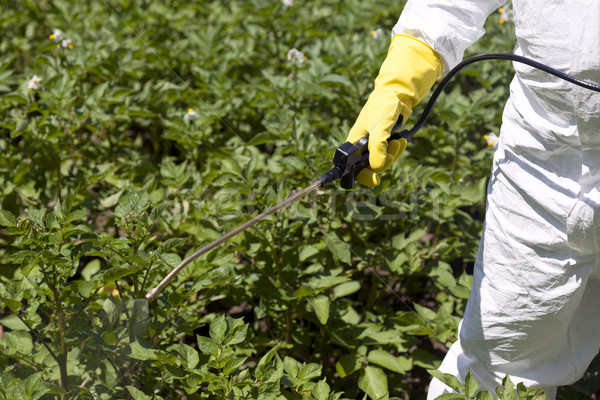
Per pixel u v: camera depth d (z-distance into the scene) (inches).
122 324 62.2
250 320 106.0
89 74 145.7
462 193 103.9
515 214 68.4
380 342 88.7
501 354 73.2
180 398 79.3
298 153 97.4
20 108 122.8
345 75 128.6
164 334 78.9
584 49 57.6
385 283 98.0
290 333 93.6
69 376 62.7
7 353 63.8
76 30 166.4
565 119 62.4
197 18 186.4
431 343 100.3
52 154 112.3
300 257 91.8
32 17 172.9
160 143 147.6
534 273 68.2
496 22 137.9
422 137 116.7
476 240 103.9
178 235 100.1
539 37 60.2
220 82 133.2
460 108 116.7
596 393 91.7
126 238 73.4
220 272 84.2
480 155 115.0
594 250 65.2
